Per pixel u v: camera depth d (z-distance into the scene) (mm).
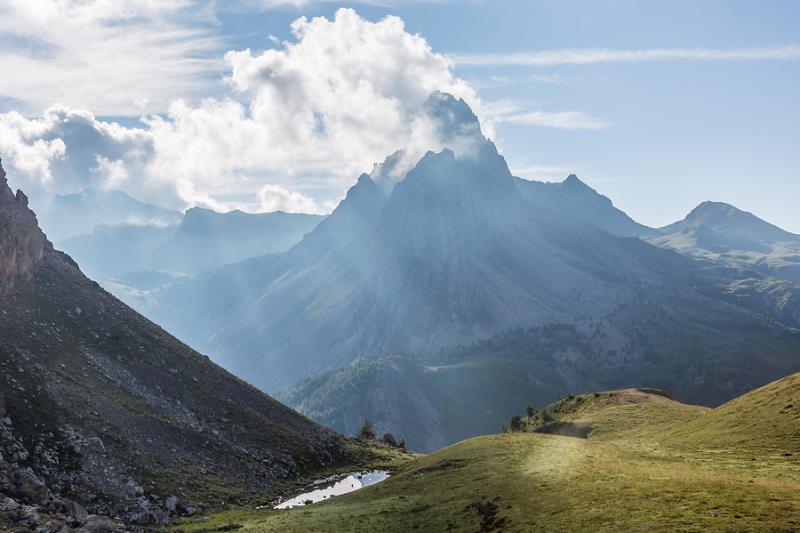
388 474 140500
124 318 144000
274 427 146250
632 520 49531
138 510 83875
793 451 71062
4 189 130250
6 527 56344
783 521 43094
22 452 82125
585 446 98500
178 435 114125
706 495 52531
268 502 107375
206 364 153750
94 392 108000
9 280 119188
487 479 82312
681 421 126125
